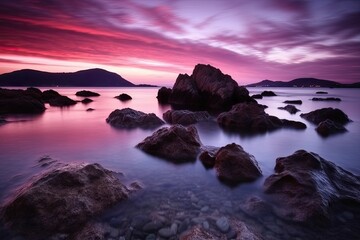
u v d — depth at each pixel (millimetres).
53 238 4824
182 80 47844
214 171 8984
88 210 5570
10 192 6727
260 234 5113
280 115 28500
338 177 7512
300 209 5898
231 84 43281
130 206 6207
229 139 15734
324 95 84562
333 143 14625
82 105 40000
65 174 6098
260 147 13664
